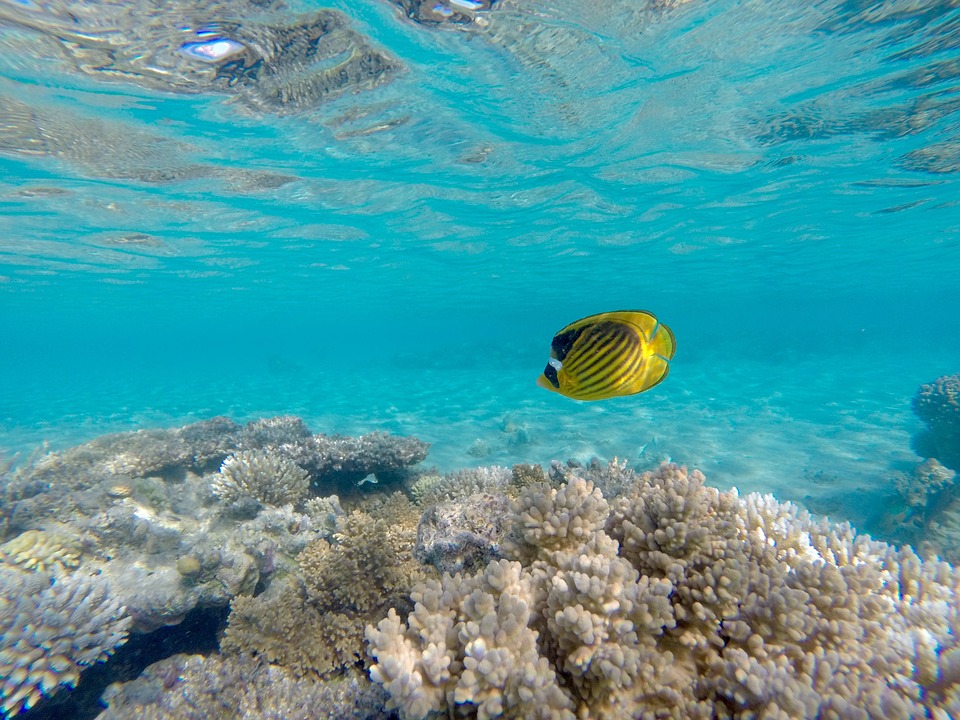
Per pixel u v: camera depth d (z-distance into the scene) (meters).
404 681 0.57
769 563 0.80
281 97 2.51
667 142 3.31
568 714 0.55
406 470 2.33
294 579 1.38
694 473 0.90
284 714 0.94
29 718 1.03
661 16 2.02
